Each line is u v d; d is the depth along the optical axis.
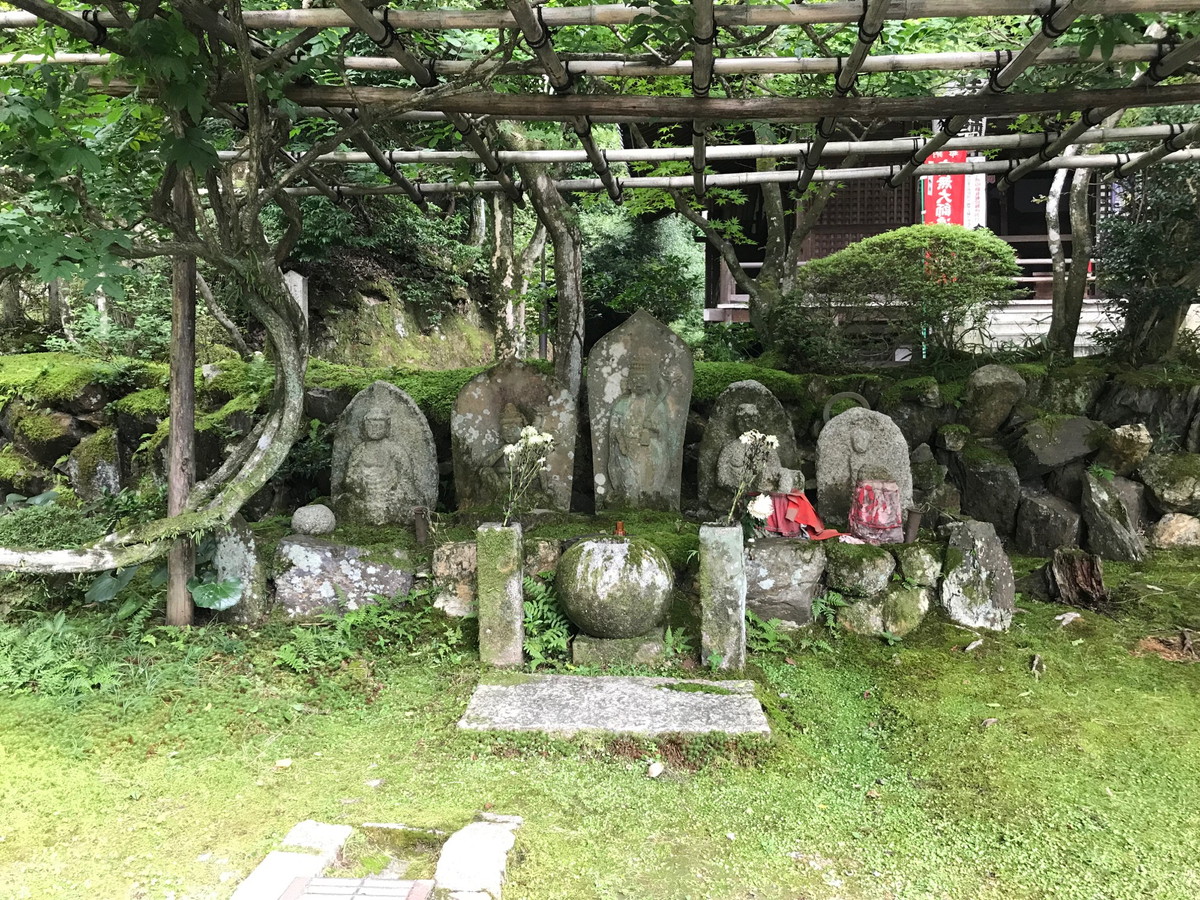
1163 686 4.13
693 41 3.18
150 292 9.41
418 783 3.29
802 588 4.73
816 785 3.40
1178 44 3.42
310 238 9.74
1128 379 6.24
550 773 3.39
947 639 4.66
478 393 5.77
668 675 4.22
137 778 3.26
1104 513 5.68
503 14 3.14
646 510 5.65
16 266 3.44
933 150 4.70
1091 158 5.12
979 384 6.16
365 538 5.12
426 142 5.84
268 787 3.24
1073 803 3.21
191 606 4.53
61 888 2.61
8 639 4.12
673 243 14.64
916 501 6.07
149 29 3.28
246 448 4.56
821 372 6.84
